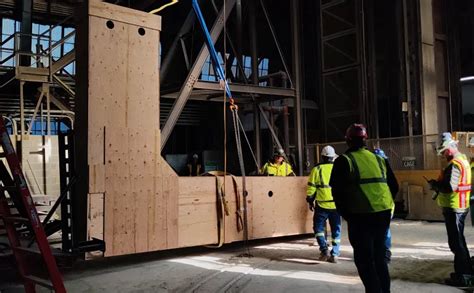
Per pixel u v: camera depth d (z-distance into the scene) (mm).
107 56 6770
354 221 4668
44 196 10227
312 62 21219
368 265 4590
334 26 18547
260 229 8836
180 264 7449
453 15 18484
